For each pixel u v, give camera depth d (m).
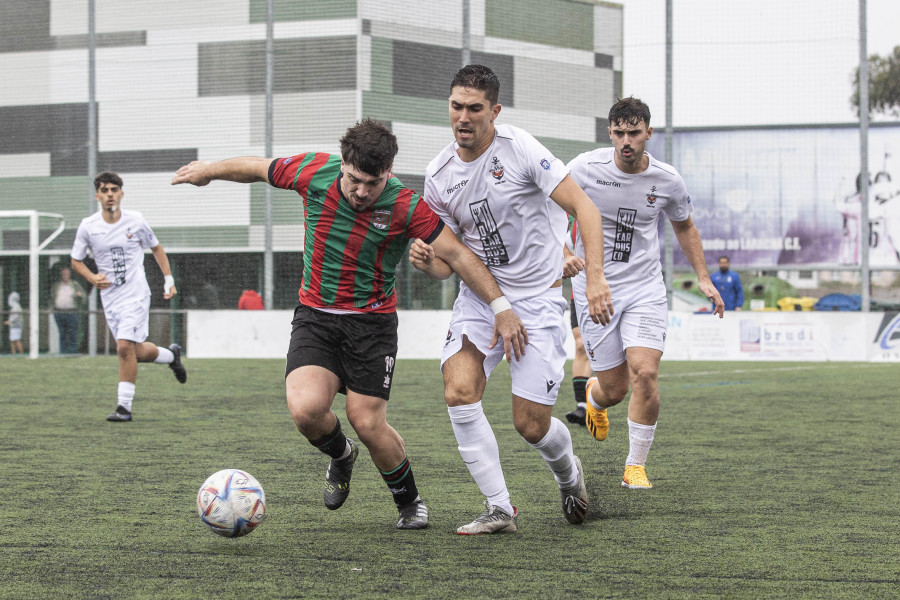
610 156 13.54
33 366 37.06
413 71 41.16
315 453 15.52
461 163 10.12
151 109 42.75
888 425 19.47
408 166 41.09
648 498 11.90
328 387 9.83
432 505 11.34
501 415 21.36
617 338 13.84
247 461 14.69
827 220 41.75
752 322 40.66
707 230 42.53
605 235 13.67
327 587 7.76
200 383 29.50
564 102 41.59
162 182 42.78
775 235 42.09
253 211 42.09
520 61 41.09
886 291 56.81
